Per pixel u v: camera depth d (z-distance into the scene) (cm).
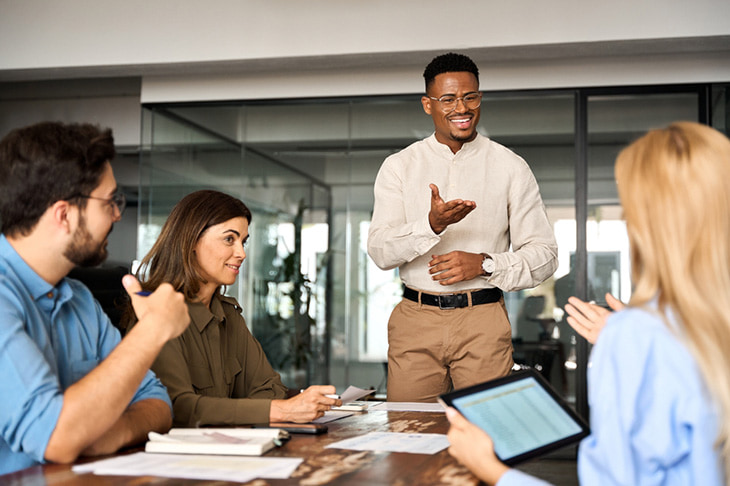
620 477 97
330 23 441
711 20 402
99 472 114
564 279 465
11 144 133
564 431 122
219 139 512
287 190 502
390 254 257
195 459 124
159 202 518
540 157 471
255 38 448
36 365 124
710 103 458
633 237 109
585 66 469
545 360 464
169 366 181
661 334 101
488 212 268
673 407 98
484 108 478
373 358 484
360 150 493
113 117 658
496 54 439
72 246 135
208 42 452
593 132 467
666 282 104
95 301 164
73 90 637
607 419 100
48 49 464
